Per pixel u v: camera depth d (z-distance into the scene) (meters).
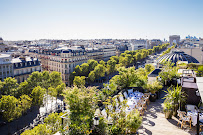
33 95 73.00
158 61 96.00
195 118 18.50
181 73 33.84
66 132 15.69
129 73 30.41
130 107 23.30
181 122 19.66
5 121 66.38
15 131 59.62
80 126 15.15
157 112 23.39
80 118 15.30
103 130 15.62
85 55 153.00
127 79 30.09
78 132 15.09
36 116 72.31
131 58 198.50
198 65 40.94
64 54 131.88
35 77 91.62
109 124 17.05
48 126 42.31
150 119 21.31
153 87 27.66
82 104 15.95
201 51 117.88
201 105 21.19
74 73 122.62
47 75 98.88
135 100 25.08
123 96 26.27
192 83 23.41
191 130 18.56
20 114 62.94
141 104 23.05
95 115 16.30
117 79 30.56
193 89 21.55
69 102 15.95
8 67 92.75
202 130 18.27
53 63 141.50
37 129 39.72
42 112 76.25
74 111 15.73
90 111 16.16
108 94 23.50
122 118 16.58
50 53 146.75
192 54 118.38
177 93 21.67
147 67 96.12
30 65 108.81
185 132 18.20
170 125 19.77
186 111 21.20
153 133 18.03
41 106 77.56
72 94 15.98
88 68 136.00
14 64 99.06
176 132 18.22
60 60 133.50
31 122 66.50
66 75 131.88
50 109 80.06
